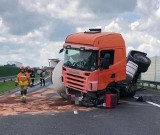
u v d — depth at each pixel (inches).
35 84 1779.0
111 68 778.2
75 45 767.1
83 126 508.4
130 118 590.9
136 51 960.3
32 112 668.1
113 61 784.3
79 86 757.3
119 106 767.7
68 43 784.9
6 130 477.1
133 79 940.6
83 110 699.4
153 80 1464.1
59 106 763.4
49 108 729.6
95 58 746.2
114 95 740.7
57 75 872.3
